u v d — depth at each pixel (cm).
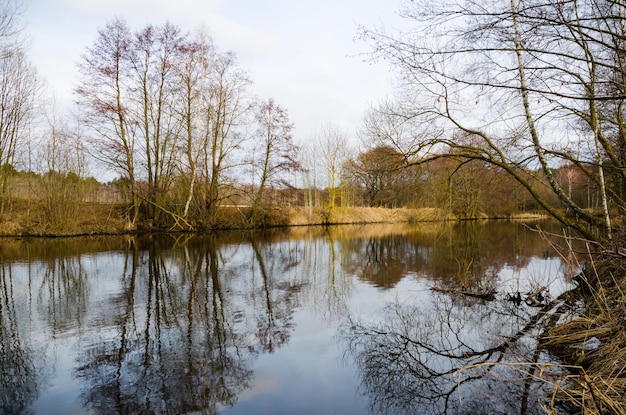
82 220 2564
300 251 1841
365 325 750
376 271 1313
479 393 482
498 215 3488
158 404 466
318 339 678
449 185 1173
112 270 1321
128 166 2606
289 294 997
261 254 1738
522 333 695
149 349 634
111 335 700
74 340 677
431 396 480
